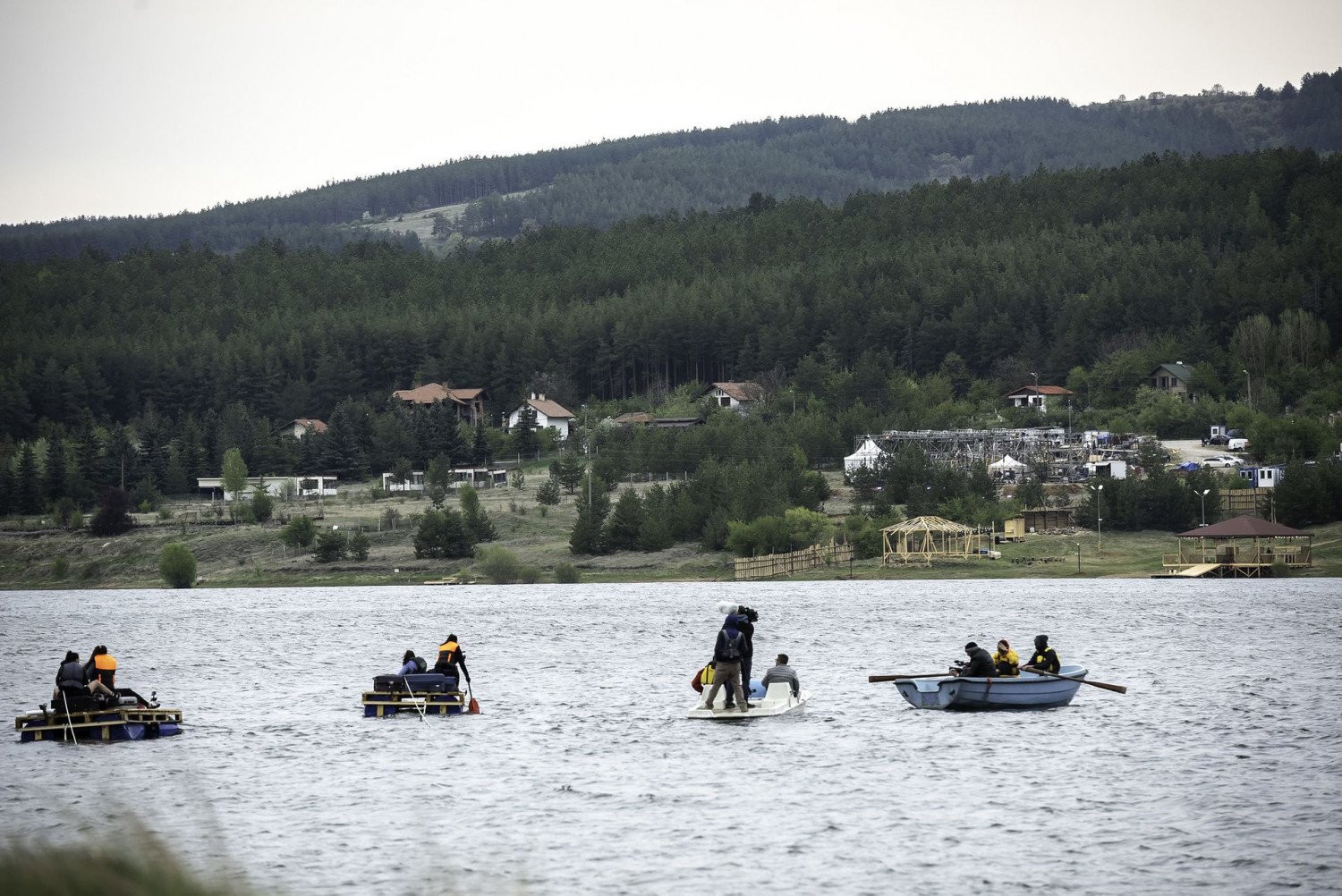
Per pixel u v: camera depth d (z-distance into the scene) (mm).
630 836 130750
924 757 166500
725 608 196625
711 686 198750
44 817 140750
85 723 184625
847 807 141000
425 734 189750
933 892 112438
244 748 179375
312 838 131500
